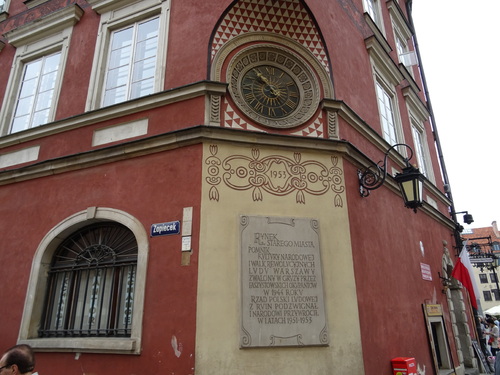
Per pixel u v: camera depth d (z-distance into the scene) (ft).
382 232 23.70
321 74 23.48
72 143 23.12
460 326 35.88
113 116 22.33
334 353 17.58
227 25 22.54
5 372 8.75
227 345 16.35
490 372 35.19
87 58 25.73
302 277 18.24
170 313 17.04
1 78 29.07
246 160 19.57
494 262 63.77
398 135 33.63
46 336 20.18
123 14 25.81
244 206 18.71
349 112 23.45
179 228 18.24
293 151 20.59
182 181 19.06
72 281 20.92
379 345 19.65
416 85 42.11
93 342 17.83
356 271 19.67
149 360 16.71
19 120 27.27
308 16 23.81
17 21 31.04
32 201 22.82
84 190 21.43
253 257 17.88
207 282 16.99
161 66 22.53
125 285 19.57
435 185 39.17
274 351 16.85
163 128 20.79
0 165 25.17
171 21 23.67
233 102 20.77
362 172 23.08
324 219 19.81
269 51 22.85
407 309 24.18
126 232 20.45
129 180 20.40
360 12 32.99
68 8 27.30
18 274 21.53
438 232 35.96
